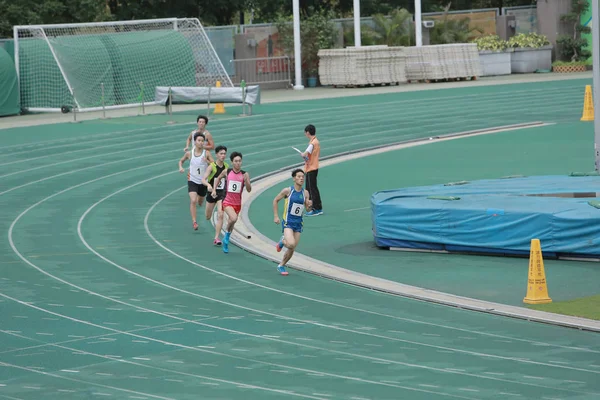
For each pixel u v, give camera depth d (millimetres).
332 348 22297
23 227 39281
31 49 80812
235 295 27953
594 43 39938
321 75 100438
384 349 22078
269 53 102875
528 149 55906
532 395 18484
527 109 75250
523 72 110688
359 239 35812
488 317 24781
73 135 65750
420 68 101188
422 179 47594
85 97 80062
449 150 57125
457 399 18375
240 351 22219
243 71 99812
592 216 30359
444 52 101000
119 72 82688
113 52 82625
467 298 26688
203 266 32000
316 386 19453
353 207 41719
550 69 111625
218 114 76000
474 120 69875
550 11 112438
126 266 32125
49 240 36625
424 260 32094
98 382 20156
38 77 80562
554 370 20094
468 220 32406
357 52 97250
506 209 31859
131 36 85312
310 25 102750
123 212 42094
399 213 33594
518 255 32000
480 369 20297
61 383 20141
